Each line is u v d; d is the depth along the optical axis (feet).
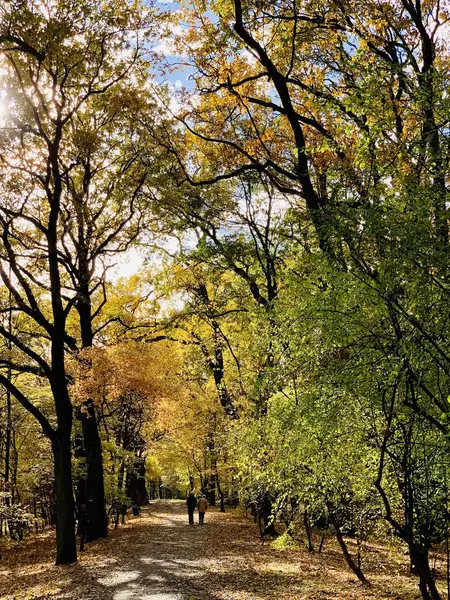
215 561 45.11
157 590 33.37
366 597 31.48
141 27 49.29
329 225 20.33
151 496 240.12
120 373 51.93
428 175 21.20
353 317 20.18
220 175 56.03
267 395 35.96
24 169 49.01
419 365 18.29
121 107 53.06
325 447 26.78
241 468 48.73
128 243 63.36
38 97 47.29
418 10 36.52
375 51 38.17
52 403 74.90
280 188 46.29
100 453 64.95
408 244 18.24
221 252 60.80
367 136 22.20
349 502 34.53
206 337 75.36
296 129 40.42
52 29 40.60
